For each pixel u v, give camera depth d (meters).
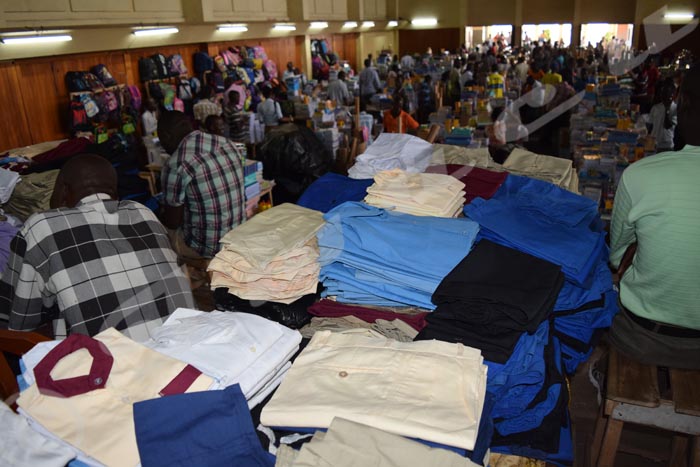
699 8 8.11
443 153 2.57
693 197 1.69
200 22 9.45
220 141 3.17
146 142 5.66
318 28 14.74
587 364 2.52
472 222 1.70
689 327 1.84
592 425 2.43
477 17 19.41
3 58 6.16
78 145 4.04
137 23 8.12
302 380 1.23
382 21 18.70
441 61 14.52
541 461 1.51
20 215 3.36
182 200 3.10
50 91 7.29
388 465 1.02
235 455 1.06
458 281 1.46
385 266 1.57
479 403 1.16
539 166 2.49
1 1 5.88
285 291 1.61
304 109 8.66
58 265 1.69
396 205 1.82
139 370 1.17
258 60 11.91
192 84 9.78
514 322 1.38
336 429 1.07
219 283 1.67
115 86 7.94
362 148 3.62
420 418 1.09
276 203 4.71
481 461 1.14
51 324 2.07
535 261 1.56
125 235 1.80
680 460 2.25
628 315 1.96
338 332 1.46
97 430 1.08
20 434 1.08
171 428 1.06
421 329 1.49
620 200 1.91
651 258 1.80
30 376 1.23
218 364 1.22
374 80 11.50
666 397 1.86
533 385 1.44
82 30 7.22
